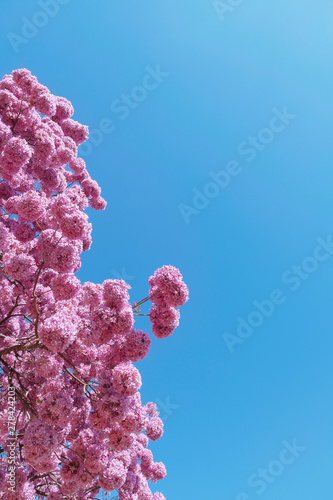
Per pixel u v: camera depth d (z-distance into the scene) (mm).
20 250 4660
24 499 4465
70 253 4402
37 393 4926
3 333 5512
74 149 7891
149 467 7582
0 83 5883
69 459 4383
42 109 5914
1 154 4953
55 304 4207
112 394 3838
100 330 4031
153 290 4711
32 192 4629
